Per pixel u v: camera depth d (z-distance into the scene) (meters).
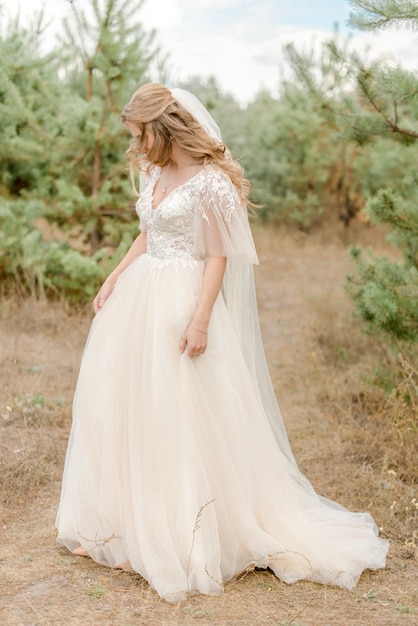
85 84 8.16
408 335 4.89
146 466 2.89
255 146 14.16
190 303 2.99
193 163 3.02
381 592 2.90
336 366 6.34
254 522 3.00
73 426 3.18
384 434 4.52
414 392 4.77
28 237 7.34
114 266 7.40
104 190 7.59
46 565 3.02
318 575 2.98
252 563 2.96
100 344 3.14
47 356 6.18
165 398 2.89
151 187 3.13
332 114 5.25
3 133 7.69
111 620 2.58
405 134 5.05
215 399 3.01
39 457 4.16
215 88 13.09
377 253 12.10
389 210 4.90
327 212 14.03
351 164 13.52
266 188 13.84
